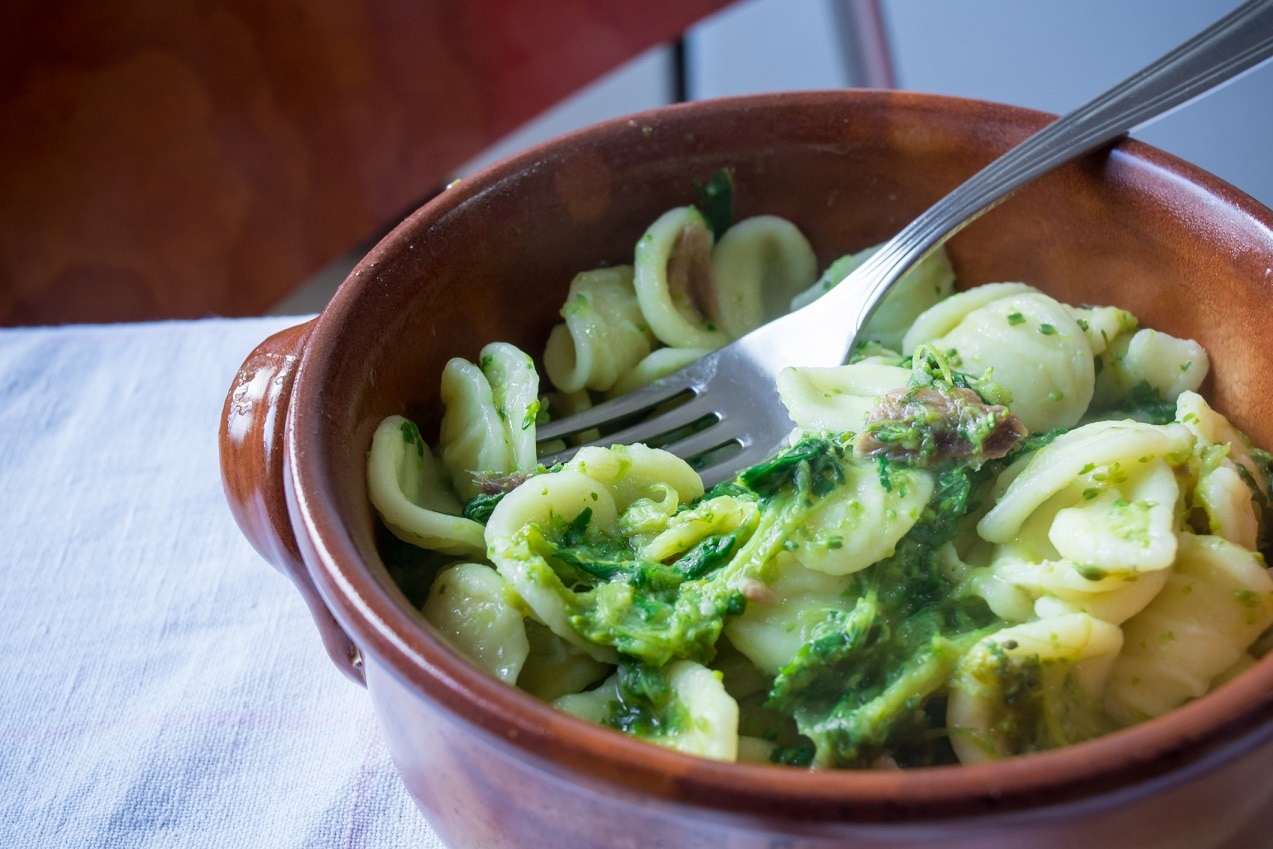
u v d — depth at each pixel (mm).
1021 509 257
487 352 289
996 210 302
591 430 294
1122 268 292
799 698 242
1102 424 266
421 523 259
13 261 490
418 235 274
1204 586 247
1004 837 199
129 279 511
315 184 537
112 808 265
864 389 281
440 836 248
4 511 323
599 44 554
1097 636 238
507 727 204
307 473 234
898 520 252
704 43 617
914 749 240
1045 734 238
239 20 485
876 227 316
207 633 297
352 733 277
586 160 295
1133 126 281
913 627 248
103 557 313
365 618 216
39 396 351
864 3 513
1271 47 270
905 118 300
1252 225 268
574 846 219
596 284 307
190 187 507
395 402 273
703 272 314
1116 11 465
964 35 480
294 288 553
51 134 476
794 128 303
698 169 306
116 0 464
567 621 247
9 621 300
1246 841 225
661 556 259
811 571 253
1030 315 290
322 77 512
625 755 200
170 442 341
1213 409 280
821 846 199
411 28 521
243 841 261
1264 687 203
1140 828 206
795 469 257
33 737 277
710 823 199
